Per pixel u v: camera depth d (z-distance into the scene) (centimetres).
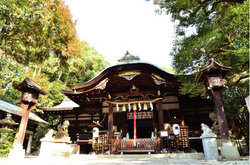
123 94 1217
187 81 858
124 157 855
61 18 2114
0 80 1459
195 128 1275
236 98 853
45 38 1919
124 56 1365
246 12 582
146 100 1145
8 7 1055
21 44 1566
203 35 720
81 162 537
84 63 2792
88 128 1553
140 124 1639
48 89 1798
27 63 1777
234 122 932
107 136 1038
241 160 480
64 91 1238
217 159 491
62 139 792
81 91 1211
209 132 573
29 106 724
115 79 1206
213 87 596
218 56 766
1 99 1288
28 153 1495
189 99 1317
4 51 1475
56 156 758
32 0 1504
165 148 895
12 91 1611
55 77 2472
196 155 772
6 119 850
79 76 3025
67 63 2433
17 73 1545
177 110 1295
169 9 742
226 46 734
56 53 2383
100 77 1155
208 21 716
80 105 1587
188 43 741
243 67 717
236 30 679
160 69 1083
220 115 562
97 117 1584
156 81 1070
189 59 756
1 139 848
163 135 890
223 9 698
